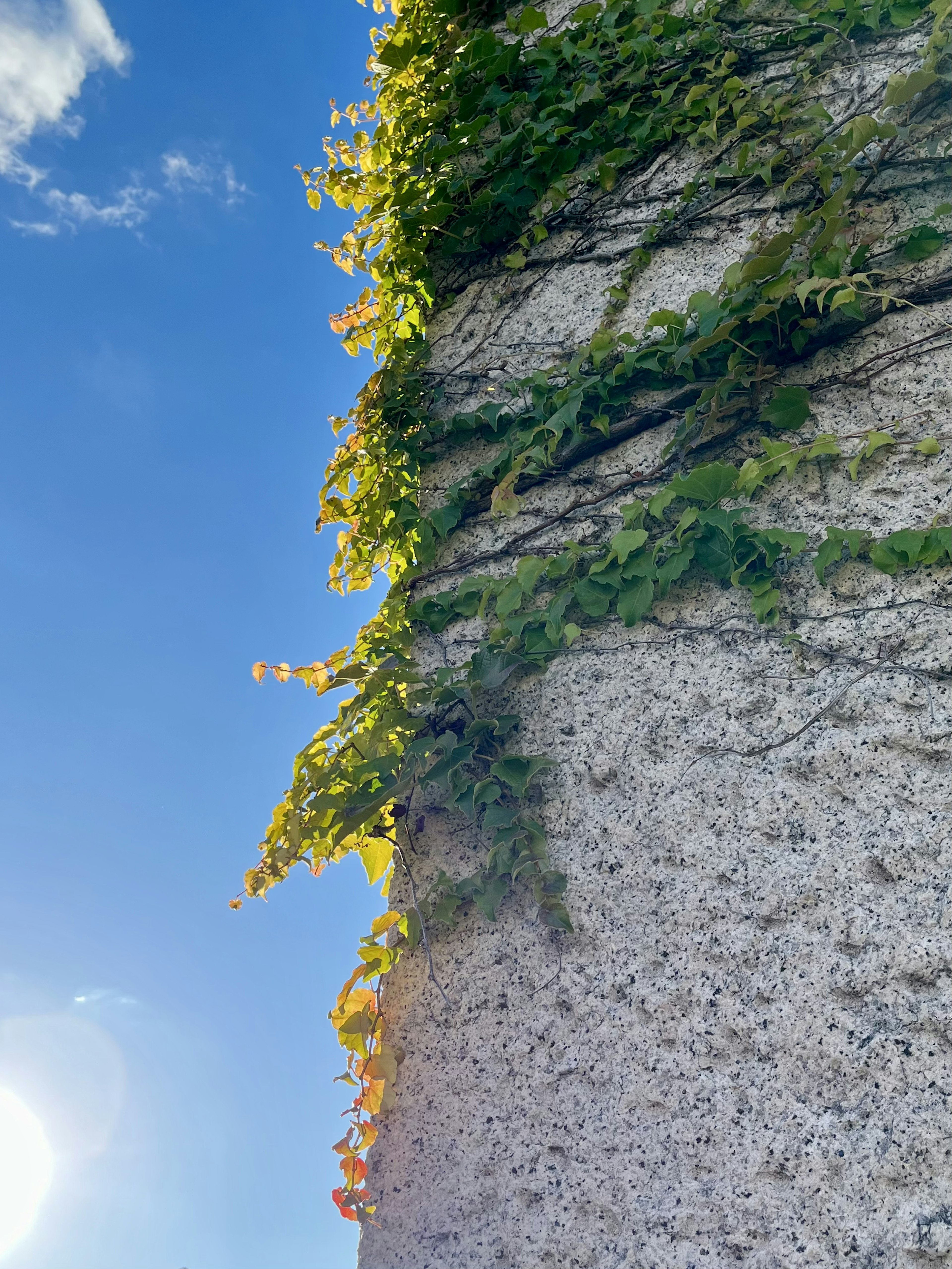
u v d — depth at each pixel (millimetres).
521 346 1723
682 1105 1191
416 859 1486
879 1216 1067
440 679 1505
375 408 1824
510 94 1880
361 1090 1361
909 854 1186
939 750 1209
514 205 1801
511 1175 1251
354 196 1977
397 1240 1280
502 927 1381
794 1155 1121
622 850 1337
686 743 1347
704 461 1466
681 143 1687
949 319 1375
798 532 1336
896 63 1521
